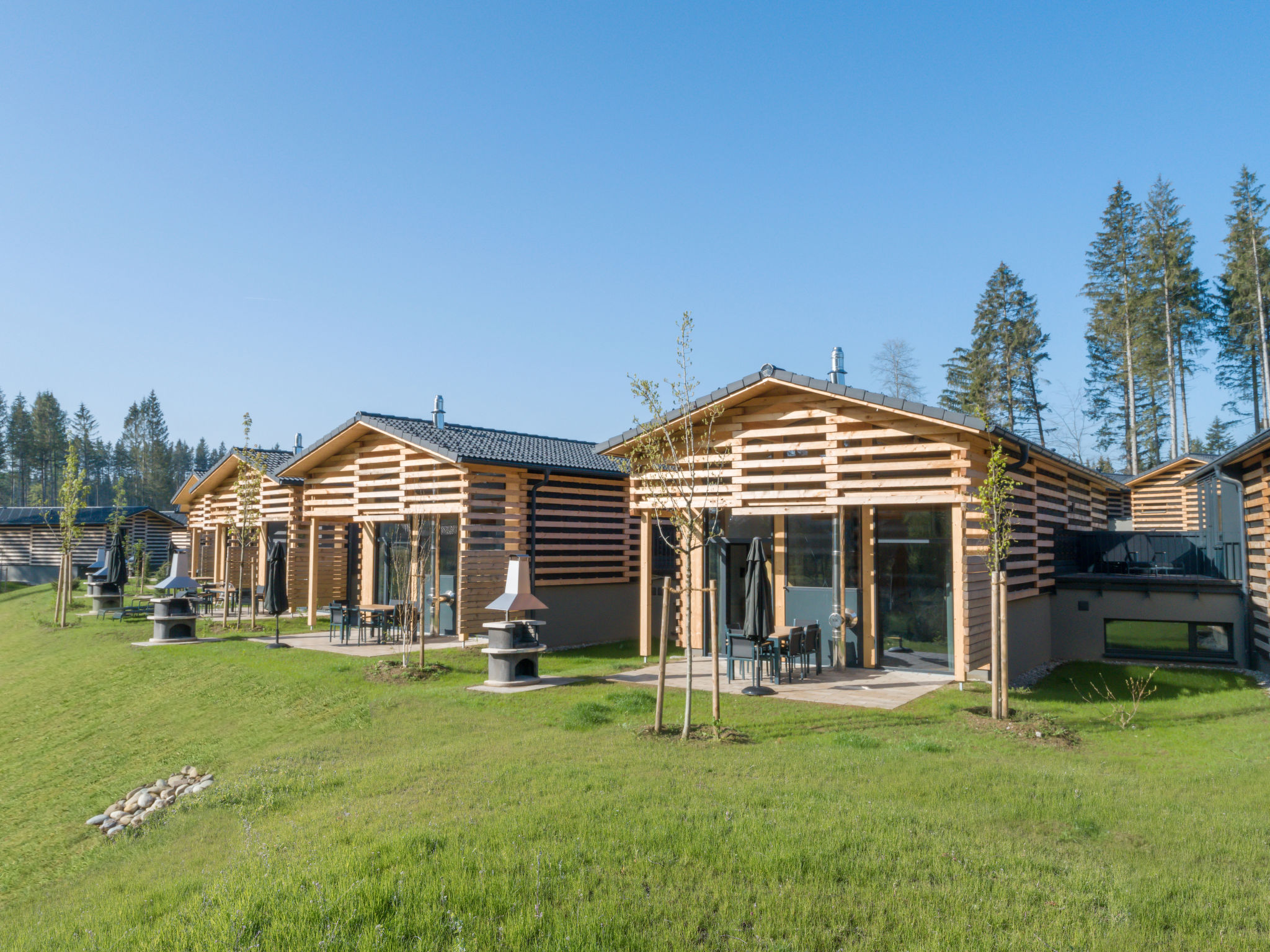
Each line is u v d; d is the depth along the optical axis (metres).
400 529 21.11
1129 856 5.70
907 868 5.41
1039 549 15.88
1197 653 15.73
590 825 6.20
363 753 9.49
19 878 8.55
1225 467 14.84
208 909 5.21
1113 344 43.94
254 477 22.52
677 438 15.05
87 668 17.44
